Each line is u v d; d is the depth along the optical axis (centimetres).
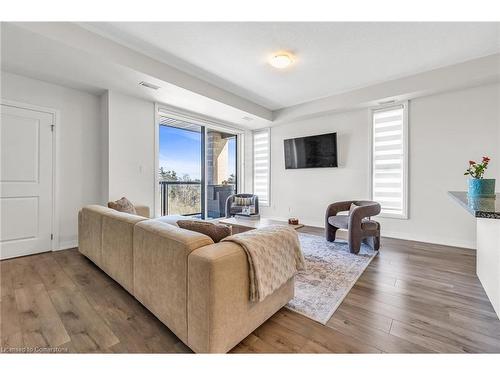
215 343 118
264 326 155
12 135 283
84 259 279
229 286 124
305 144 497
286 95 427
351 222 303
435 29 239
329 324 157
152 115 387
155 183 390
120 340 140
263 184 586
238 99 429
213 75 344
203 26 235
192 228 162
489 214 126
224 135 562
